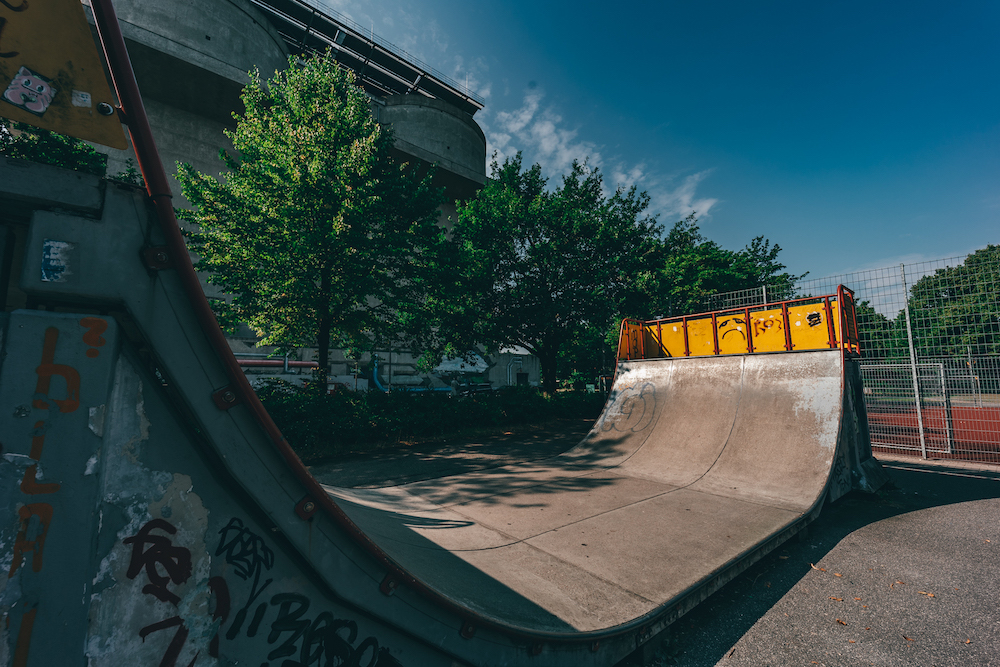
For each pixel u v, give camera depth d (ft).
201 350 4.84
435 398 39.04
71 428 4.12
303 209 30.17
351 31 124.36
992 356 26.18
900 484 21.76
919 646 9.23
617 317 50.44
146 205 4.66
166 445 4.76
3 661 3.70
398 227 37.19
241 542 5.11
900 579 12.10
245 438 5.03
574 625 8.35
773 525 14.12
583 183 52.06
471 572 10.18
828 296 23.81
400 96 131.03
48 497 3.97
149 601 4.43
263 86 81.92
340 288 34.30
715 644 9.53
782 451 19.71
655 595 9.84
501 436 37.86
